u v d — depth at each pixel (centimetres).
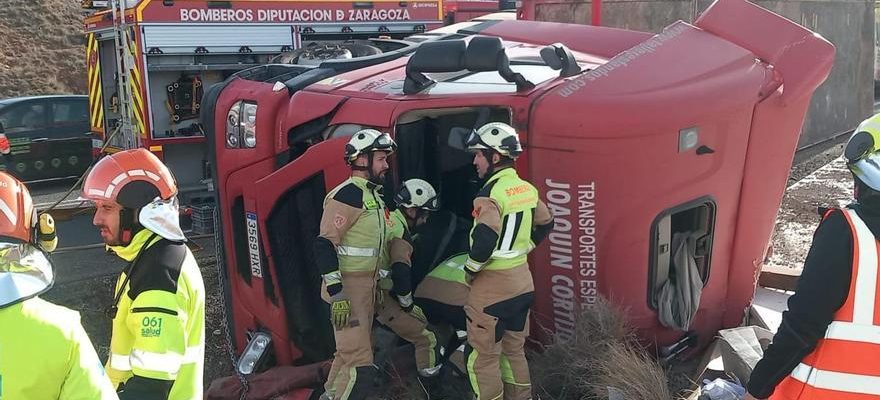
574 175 367
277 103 440
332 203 360
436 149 430
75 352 181
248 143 457
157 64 871
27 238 185
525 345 412
